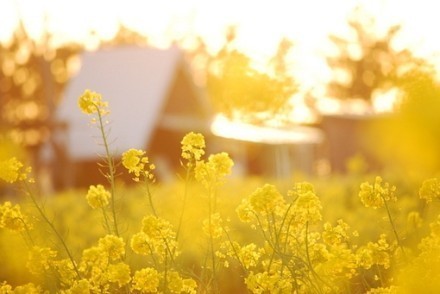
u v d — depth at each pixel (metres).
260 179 22.03
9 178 5.47
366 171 43.62
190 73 42.34
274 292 4.98
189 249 6.93
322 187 17.12
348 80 66.94
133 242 5.18
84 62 42.72
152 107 40.09
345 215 10.91
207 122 43.00
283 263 4.95
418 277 4.95
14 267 7.05
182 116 42.88
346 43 64.19
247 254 5.37
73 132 40.03
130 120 39.81
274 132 49.09
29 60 80.31
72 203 16.03
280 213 5.09
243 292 6.56
